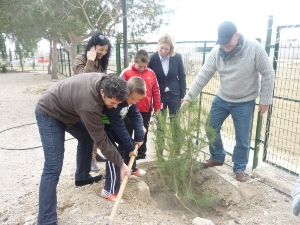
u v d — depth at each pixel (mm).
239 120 3623
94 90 2455
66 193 3340
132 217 2885
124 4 5453
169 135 3586
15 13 10984
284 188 3574
